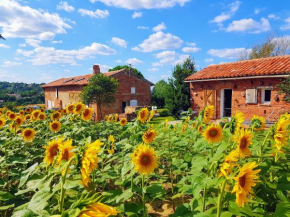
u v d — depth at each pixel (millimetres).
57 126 5324
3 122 5465
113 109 23453
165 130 5172
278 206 1670
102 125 7324
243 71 13227
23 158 3082
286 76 10719
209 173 1987
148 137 3576
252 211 2055
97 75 21359
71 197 2244
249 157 2768
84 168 1546
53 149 2312
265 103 12406
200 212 1883
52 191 1680
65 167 1604
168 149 4359
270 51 30031
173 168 3432
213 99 14688
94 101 21469
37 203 1573
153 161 2504
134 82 25203
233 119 3135
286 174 2355
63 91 29641
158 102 33219
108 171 3330
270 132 2621
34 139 4793
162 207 3475
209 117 4340
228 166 1715
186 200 3654
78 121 6406
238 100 13414
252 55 31656
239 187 1632
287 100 10203
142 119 4195
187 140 4449
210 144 3096
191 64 20297
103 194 2533
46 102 37156
